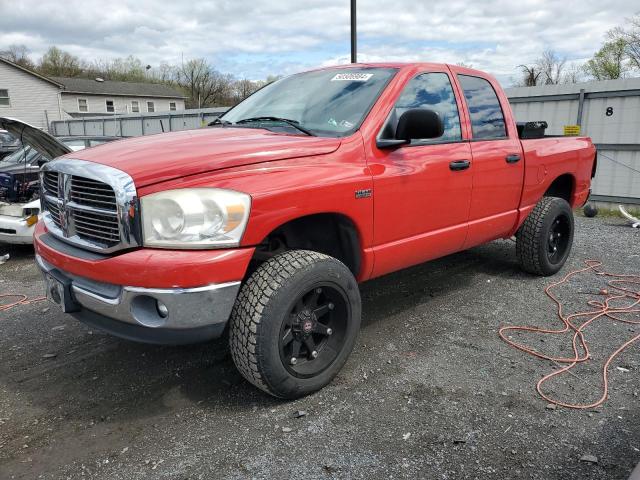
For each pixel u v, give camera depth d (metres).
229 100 72.50
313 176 2.96
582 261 5.98
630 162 10.12
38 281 5.71
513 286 5.06
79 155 3.07
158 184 2.58
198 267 2.54
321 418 2.88
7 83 40.62
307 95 3.82
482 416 2.88
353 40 11.62
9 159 7.76
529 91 11.22
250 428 2.80
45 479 2.45
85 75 73.56
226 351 3.73
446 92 4.03
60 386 3.30
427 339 3.88
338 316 3.20
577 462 2.49
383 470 2.45
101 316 2.83
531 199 4.92
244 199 2.67
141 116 23.11
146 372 3.46
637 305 4.54
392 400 3.04
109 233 2.70
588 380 3.26
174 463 2.53
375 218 3.34
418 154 3.63
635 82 9.77
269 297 2.77
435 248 3.94
